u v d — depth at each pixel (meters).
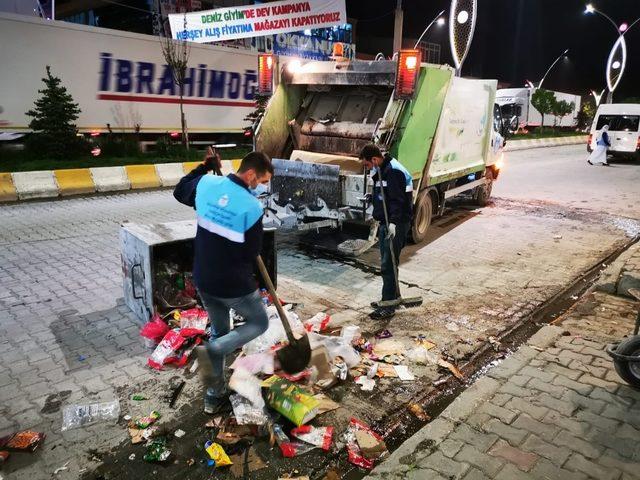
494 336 4.54
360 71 6.49
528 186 13.40
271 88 7.16
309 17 14.42
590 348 4.20
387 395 3.57
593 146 19.50
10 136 11.16
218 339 3.04
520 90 35.31
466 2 12.95
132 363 3.85
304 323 4.46
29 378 3.61
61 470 2.75
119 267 5.99
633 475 2.74
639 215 9.88
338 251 6.75
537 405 3.38
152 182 11.58
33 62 11.12
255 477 2.76
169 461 2.84
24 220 8.19
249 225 2.82
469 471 2.76
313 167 6.10
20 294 5.11
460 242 7.70
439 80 6.74
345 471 2.84
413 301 5.15
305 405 3.16
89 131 12.44
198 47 14.26
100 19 24.84
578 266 6.64
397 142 6.18
